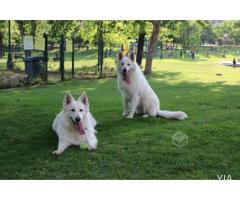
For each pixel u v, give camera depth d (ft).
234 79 76.07
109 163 22.58
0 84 60.08
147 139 26.96
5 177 20.71
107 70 91.20
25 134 28.96
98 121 32.73
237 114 35.24
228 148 25.18
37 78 67.10
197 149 24.97
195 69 105.70
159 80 72.69
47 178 20.56
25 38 71.92
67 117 24.93
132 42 112.68
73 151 24.64
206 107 40.75
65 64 115.75
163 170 21.53
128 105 35.12
